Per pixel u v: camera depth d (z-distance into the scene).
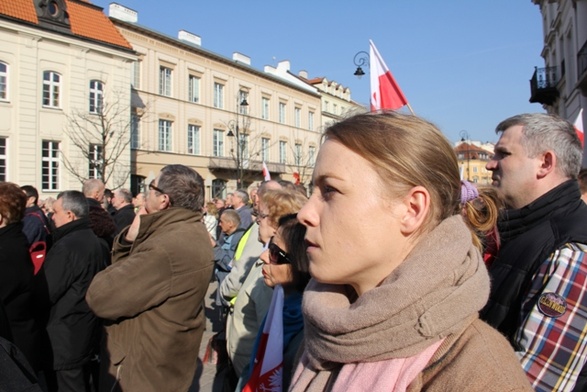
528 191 1.94
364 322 0.91
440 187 1.02
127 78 27.98
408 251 1.02
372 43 4.12
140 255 2.79
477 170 62.53
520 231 1.88
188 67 36.16
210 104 38.16
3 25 22.14
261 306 2.94
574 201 1.83
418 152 0.99
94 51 26.11
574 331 1.46
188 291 2.88
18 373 1.43
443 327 0.89
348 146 1.02
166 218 2.96
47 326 3.68
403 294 0.88
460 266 0.94
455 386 0.86
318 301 1.08
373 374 0.93
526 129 1.96
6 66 22.61
